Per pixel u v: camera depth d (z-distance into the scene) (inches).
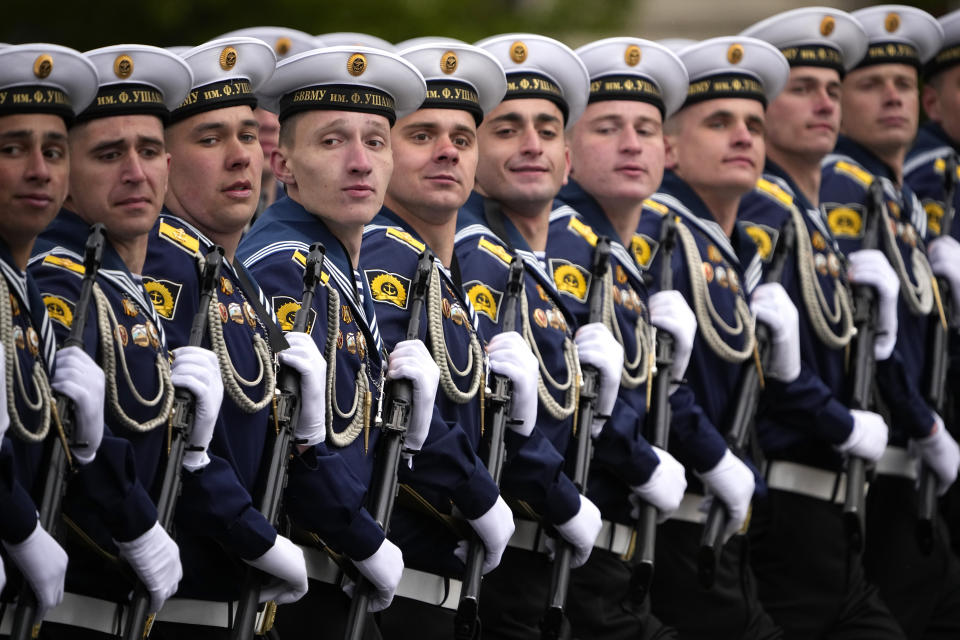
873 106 1037.8
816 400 901.2
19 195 540.4
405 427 656.4
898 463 992.2
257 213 877.8
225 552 612.4
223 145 645.3
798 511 916.6
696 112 900.6
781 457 916.6
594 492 799.7
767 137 978.1
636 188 840.3
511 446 724.0
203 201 642.2
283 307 647.1
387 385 661.3
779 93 920.9
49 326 548.7
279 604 642.8
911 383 975.0
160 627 609.9
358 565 640.4
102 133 586.6
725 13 2177.7
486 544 690.8
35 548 519.8
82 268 577.3
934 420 983.6
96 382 545.3
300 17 1553.9
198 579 608.4
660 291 848.9
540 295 765.9
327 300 653.9
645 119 844.6
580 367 770.8
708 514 845.2
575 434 762.8
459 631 687.1
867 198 997.8
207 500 587.8
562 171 794.2
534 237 794.2
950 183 1066.7
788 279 930.7
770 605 920.9
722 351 867.4
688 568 867.4
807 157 972.6
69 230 585.6
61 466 537.0
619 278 822.5
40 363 541.3
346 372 657.6
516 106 776.9
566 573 743.7
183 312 612.4
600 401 773.9
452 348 699.4
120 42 1565.0
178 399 581.6
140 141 592.7
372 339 672.4
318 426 628.1
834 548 918.4
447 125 724.7
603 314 797.9
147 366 579.8
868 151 1045.8
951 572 1005.2
